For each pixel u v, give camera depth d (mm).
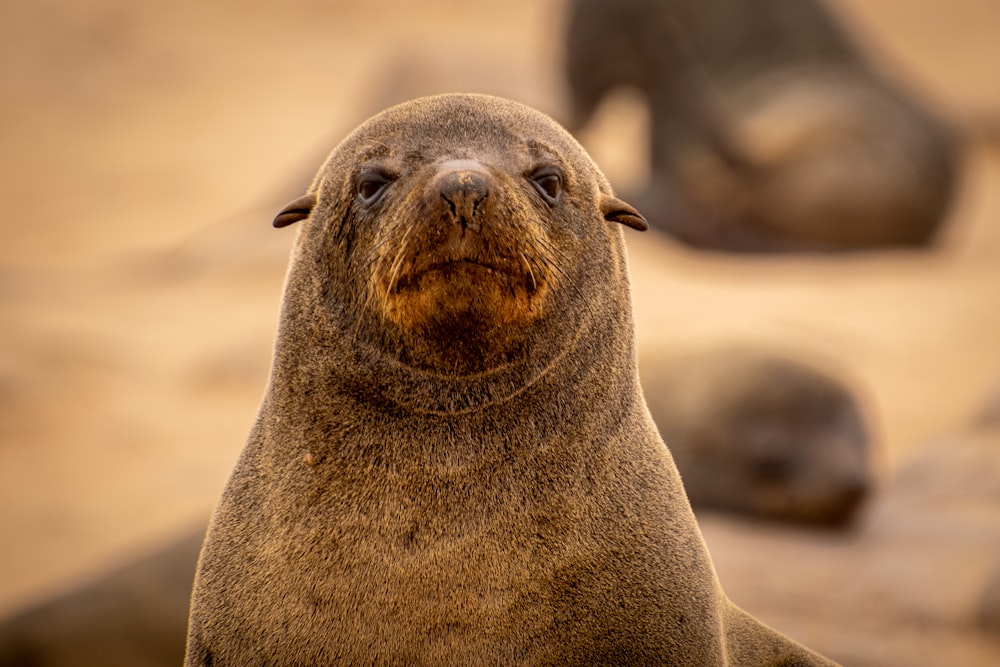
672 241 80062
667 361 44188
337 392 19391
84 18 169500
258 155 126750
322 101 146875
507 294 18500
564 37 83562
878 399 55375
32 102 144750
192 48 164125
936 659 29828
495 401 19141
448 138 19906
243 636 19188
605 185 21984
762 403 42000
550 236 19547
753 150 81000
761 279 74188
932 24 171500
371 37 172625
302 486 19266
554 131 20953
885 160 81562
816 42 86062
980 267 77188
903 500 42688
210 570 19938
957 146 86312
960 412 53562
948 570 35125
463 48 92938
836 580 34906
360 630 18688
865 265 78438
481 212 18141
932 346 61531
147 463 51625
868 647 30047
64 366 60906
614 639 19031
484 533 18812
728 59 84312
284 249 79188
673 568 19625
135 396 58438
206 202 110688
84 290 76625
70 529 46156
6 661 32375
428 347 18875
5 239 97938
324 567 18828
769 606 32906
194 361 61906
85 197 111938
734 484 41719
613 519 19453
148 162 124125
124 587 32719
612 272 20703
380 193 19562
